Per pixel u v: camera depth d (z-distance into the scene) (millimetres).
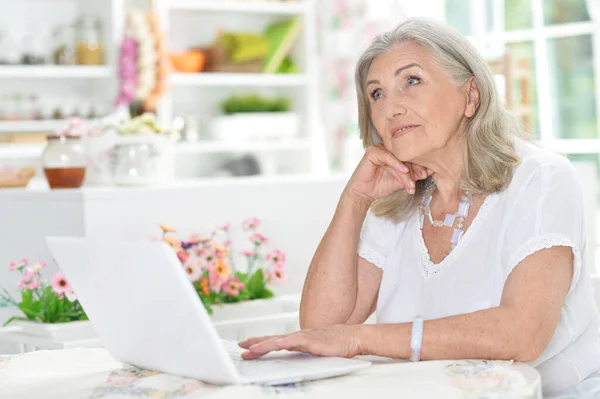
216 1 6246
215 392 1449
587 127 6016
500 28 6453
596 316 1987
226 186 3396
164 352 1571
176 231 3287
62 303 2928
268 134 6348
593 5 5836
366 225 2184
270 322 2965
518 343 1696
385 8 6723
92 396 1495
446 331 1694
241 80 6301
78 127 3469
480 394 1438
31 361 1799
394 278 2100
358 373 1587
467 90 1940
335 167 6926
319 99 7062
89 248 1556
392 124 1925
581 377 1933
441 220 2023
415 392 1448
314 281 2109
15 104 5641
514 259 1814
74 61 5816
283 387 1492
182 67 6164
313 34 6539
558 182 1880
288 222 3535
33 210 3332
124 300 1544
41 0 5918
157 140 3447
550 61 6191
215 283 3016
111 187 3402
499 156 1921
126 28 5680
